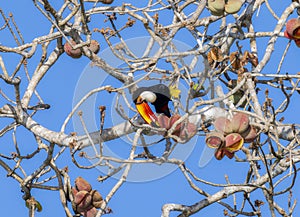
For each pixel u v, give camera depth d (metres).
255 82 12.15
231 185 11.83
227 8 11.78
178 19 12.57
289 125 11.62
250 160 12.24
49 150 12.22
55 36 12.54
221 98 10.04
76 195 12.05
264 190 12.45
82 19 12.17
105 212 11.97
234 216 12.66
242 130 10.37
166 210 12.03
